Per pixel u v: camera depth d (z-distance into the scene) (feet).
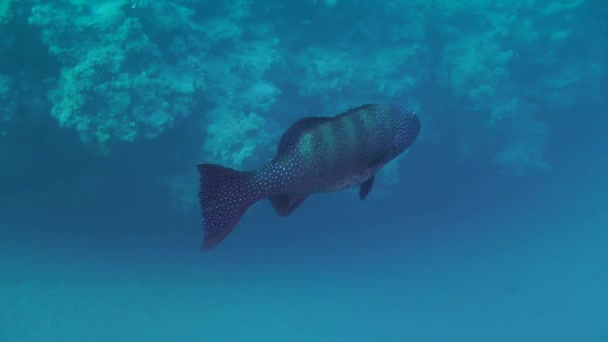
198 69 47.62
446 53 72.33
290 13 60.08
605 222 98.84
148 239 63.62
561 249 91.40
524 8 82.17
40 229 59.31
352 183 8.25
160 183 52.29
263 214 65.46
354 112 8.20
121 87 38.91
